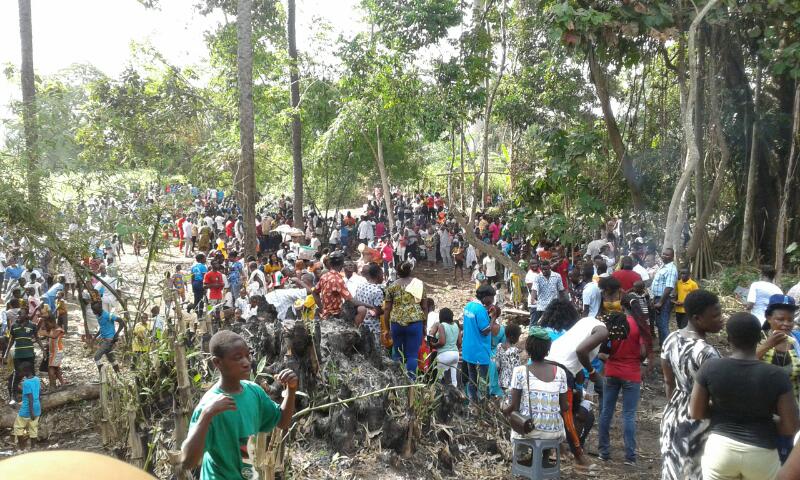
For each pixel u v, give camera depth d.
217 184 27.42
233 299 17.33
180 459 3.48
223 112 29.05
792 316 5.57
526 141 28.56
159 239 11.69
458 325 9.66
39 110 11.62
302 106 26.27
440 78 21.44
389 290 9.00
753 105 18.50
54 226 11.19
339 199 31.16
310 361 7.04
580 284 14.93
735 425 4.37
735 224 19.42
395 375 7.80
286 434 5.38
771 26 15.13
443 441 7.35
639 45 15.54
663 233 18.41
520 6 22.53
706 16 14.38
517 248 24.47
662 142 18.73
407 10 20.69
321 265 14.02
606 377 7.65
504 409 6.83
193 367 7.38
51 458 0.93
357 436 6.81
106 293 13.78
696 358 5.04
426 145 39.78
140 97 27.36
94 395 10.89
